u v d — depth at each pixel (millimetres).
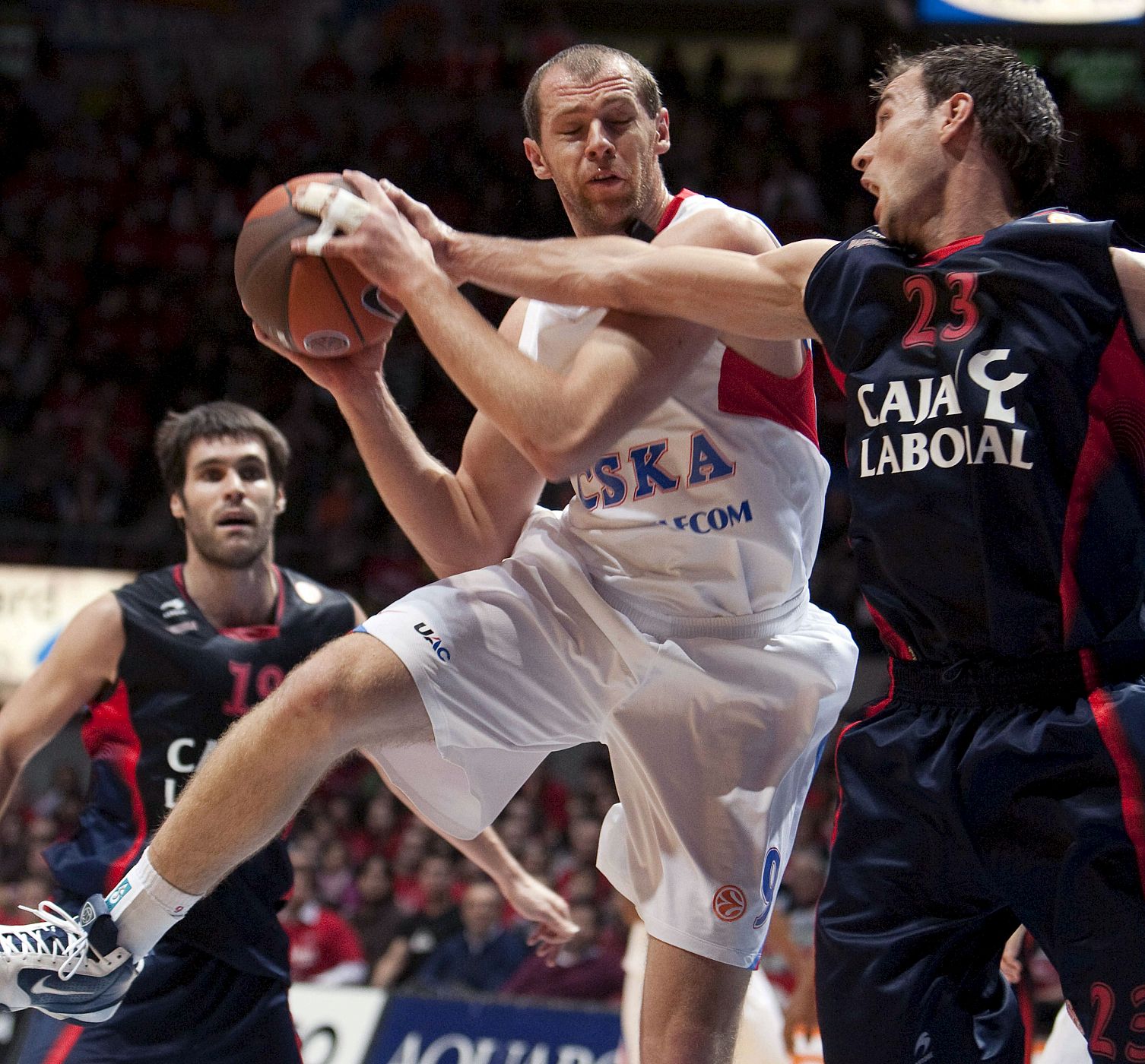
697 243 5820
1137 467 4793
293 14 36031
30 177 33094
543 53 35156
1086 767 4672
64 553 23609
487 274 5777
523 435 5336
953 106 5172
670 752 5953
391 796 21094
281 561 24734
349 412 6309
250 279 5871
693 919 5824
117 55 35688
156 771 7465
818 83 33375
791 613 6133
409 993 12203
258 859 7297
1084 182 29438
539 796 21141
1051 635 4777
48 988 5824
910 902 5043
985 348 4812
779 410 5988
